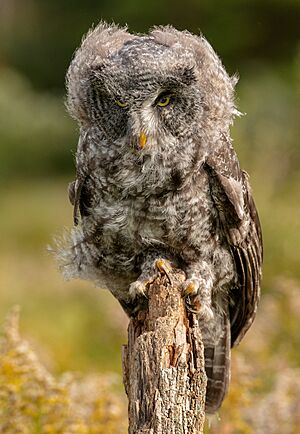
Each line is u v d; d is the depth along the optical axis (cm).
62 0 4853
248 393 1275
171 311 930
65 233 1126
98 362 1722
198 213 1048
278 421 1232
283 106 3000
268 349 1515
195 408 873
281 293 1664
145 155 1021
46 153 4309
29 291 2409
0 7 4875
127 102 1005
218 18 4400
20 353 1120
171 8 4453
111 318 1716
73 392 1157
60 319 2094
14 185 4100
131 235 1059
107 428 1123
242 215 1056
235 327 1193
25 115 4300
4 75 4450
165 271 1009
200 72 1030
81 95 1048
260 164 2227
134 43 1031
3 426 1090
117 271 1096
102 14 4356
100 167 1048
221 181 1043
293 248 1920
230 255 1093
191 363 884
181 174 1031
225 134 1072
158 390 855
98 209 1067
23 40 4866
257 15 4369
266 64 4241
